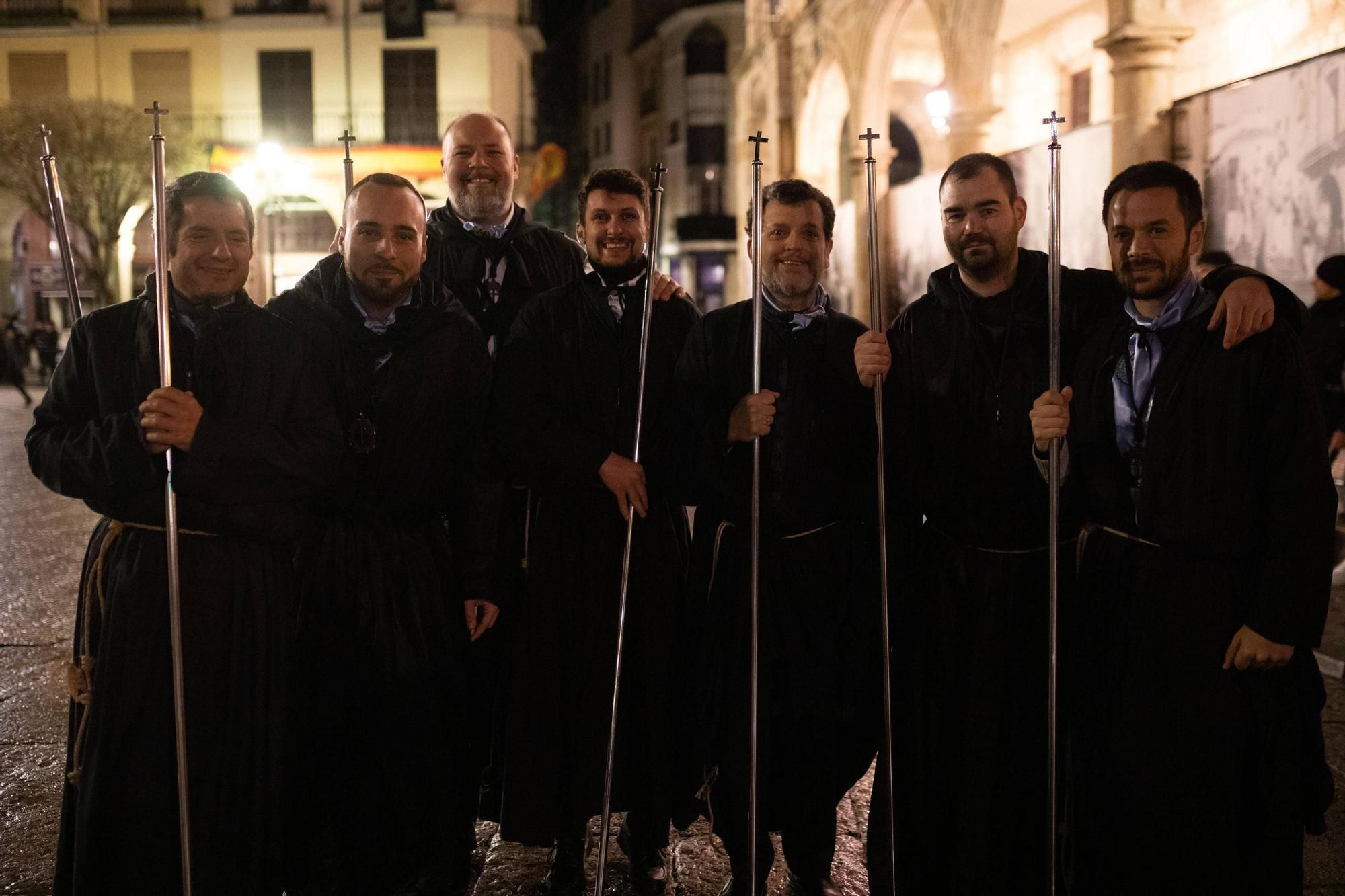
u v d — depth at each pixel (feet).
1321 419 7.30
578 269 11.64
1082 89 41.55
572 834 9.59
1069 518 8.23
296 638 8.46
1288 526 7.18
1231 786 7.39
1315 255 21.29
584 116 134.62
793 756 9.18
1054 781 7.84
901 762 8.68
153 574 7.47
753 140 8.41
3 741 12.70
